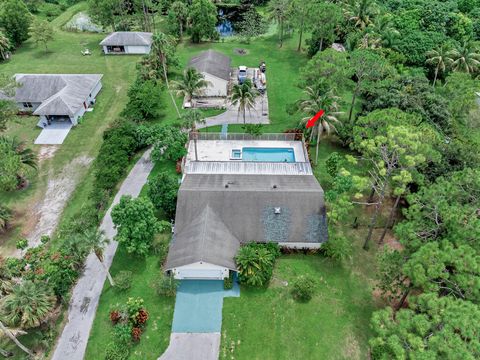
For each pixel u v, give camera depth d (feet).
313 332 130.72
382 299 139.95
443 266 105.91
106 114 244.22
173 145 193.16
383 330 103.65
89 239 129.39
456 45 273.33
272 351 125.90
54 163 205.57
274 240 152.35
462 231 114.01
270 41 336.90
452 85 227.61
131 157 207.21
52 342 128.26
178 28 337.31
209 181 170.91
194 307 137.69
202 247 140.05
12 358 125.08
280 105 250.37
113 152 195.93
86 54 318.86
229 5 415.44
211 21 325.01
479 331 92.32
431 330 99.40
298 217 155.63
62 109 226.38
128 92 251.60
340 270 150.00
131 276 146.30
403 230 126.62
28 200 183.62
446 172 159.84
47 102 229.86
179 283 144.77
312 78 212.02
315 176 192.95
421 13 311.06
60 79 248.52
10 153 173.17
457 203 125.49
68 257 143.43
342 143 207.62
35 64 303.89
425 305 103.60
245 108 245.45
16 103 234.58
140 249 146.82
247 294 141.59
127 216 144.97
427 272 108.47
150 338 129.08
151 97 231.71
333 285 144.87
